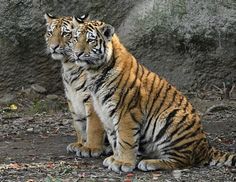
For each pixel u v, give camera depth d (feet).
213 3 60.49
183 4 60.13
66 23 40.68
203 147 35.50
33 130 48.49
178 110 35.22
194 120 35.45
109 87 34.73
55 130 48.60
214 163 35.63
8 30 58.34
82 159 38.63
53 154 40.24
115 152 36.40
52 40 40.55
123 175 34.17
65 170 35.24
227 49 60.59
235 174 34.09
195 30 60.13
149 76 35.70
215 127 49.16
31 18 58.59
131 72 35.12
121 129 34.81
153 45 59.88
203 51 60.39
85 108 39.32
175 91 36.09
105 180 33.14
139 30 59.77
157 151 35.60
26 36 58.54
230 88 60.13
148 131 35.37
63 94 59.41
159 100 35.29
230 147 42.29
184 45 60.13
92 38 34.86
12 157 39.50
